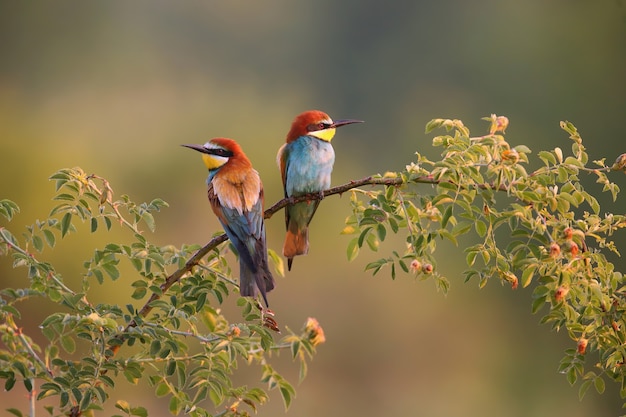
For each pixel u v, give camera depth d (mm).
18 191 15367
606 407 14586
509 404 15906
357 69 26453
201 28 28047
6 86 25422
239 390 4797
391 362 17078
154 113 23312
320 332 4441
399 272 17703
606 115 18312
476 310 17688
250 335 4973
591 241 13242
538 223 4660
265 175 18375
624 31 18953
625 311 4773
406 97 25094
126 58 26953
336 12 27234
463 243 17734
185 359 4707
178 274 5008
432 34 25172
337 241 17875
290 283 17516
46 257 13695
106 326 4508
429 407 15922
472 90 22812
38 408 11523
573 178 4816
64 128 21156
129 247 4879
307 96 26344
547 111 18938
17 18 26281
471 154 4770
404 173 4902
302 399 15898
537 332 17031
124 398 13242
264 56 27562
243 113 22609
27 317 13242
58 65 26219
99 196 4898
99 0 27078
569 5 20125
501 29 22203
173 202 18484
